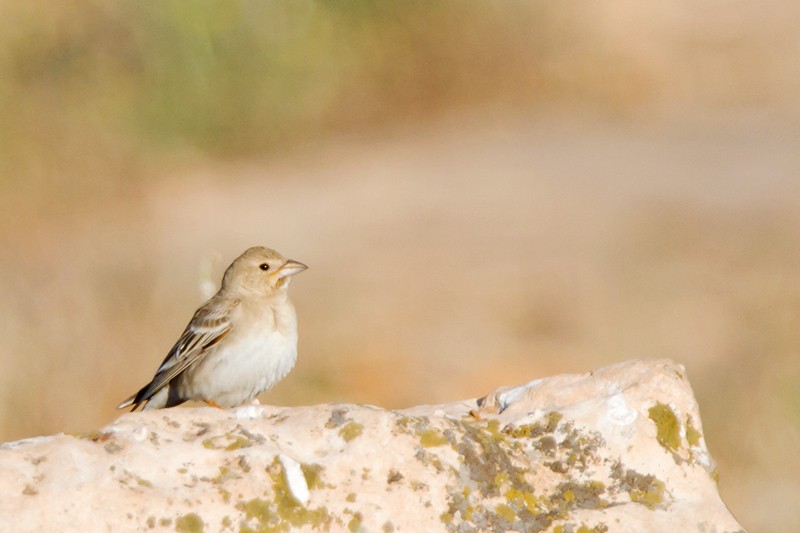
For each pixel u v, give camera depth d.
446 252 19.84
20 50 23.94
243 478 5.98
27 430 13.23
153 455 6.04
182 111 24.98
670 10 32.31
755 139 24.84
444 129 27.30
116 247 19.80
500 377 15.85
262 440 6.24
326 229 21.11
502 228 20.70
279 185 24.00
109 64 24.67
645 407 6.72
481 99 28.80
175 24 25.17
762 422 14.46
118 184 23.20
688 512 6.32
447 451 6.27
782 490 13.68
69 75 24.17
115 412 13.54
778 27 31.12
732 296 17.47
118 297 14.76
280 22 26.67
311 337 16.91
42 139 22.97
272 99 26.17
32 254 19.44
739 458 14.20
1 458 5.95
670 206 21.42
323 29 27.33
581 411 6.72
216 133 25.53
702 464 6.59
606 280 18.30
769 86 28.03
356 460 6.15
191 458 6.07
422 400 15.42
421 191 23.02
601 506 6.33
